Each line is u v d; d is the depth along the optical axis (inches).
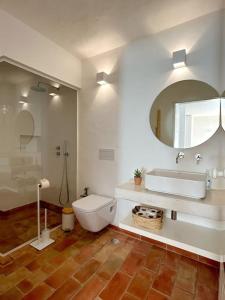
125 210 87.4
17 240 78.8
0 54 63.7
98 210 77.2
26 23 70.9
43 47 78.8
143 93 81.0
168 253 72.6
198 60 68.4
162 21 69.5
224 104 65.1
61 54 88.0
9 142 90.7
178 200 56.4
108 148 92.3
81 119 101.9
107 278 59.1
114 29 74.5
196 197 56.2
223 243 58.7
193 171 70.5
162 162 77.0
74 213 86.8
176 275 60.9
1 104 88.2
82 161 102.1
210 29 65.7
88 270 62.4
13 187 90.5
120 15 66.3
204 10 63.7
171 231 66.1
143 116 81.3
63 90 101.6
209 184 65.5
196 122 69.9
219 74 65.2
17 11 64.4
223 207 50.9
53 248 74.5
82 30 75.2
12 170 91.2
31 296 51.4
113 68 89.5
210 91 67.0
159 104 77.2
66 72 91.2
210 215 52.1
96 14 65.8
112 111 90.3
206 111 68.0
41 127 101.1
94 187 98.0
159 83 76.9
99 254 71.4
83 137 101.3
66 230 87.9
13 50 67.4
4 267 62.7
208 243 59.1
